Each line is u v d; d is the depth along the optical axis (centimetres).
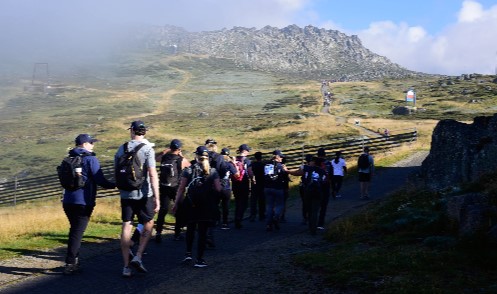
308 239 983
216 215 754
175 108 12988
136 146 675
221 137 7481
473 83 13700
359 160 1603
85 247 880
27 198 3161
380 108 10500
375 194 1659
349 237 892
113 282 652
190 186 746
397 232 847
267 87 17338
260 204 1317
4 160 6788
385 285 560
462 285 542
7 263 752
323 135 6525
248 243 962
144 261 782
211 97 14950
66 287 627
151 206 688
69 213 691
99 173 691
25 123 10662
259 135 7250
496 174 903
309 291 586
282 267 714
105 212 1334
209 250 888
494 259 611
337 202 1559
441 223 799
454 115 8381
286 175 1140
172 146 963
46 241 934
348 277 610
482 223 695
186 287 629
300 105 12156
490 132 1063
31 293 598
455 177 1101
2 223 1198
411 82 16262
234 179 1152
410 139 3197
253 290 604
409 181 1316
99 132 8856
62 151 7238
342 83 17625
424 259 645
